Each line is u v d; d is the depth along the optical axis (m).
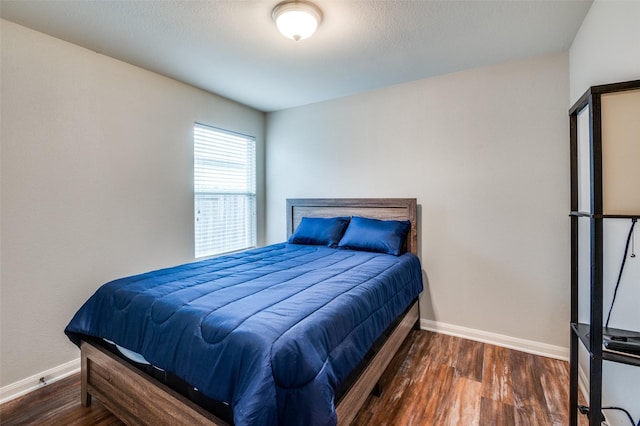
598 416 1.22
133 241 2.60
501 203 2.61
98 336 1.72
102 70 2.38
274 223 3.97
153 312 1.50
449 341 2.68
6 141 1.93
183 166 3.00
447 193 2.83
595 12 1.77
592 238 1.22
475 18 1.94
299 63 2.57
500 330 2.62
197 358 1.26
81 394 1.89
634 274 1.40
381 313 1.82
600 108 1.21
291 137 3.79
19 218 1.99
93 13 1.87
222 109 3.40
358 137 3.30
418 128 2.96
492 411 1.78
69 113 2.21
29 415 1.78
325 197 3.55
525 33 2.12
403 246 2.92
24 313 2.02
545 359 2.38
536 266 2.48
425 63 2.58
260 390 1.04
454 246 2.80
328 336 1.30
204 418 1.24
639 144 1.16
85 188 2.30
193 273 2.02
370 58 2.49
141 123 2.64
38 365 2.08
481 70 2.66
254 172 3.88
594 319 1.22
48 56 2.10
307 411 1.07
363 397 1.58
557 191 2.40
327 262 2.39
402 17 1.92
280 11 1.81
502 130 2.59
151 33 2.10
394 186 3.10
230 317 1.32
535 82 2.46
